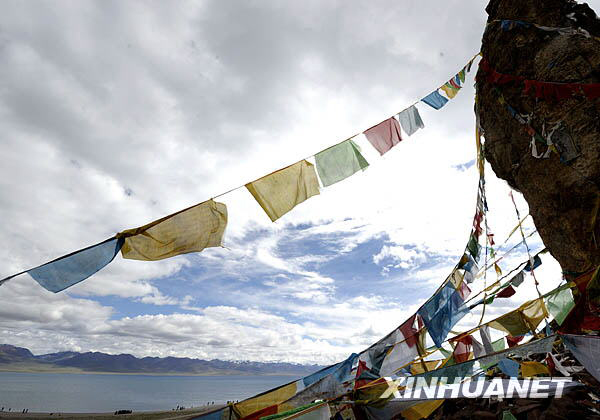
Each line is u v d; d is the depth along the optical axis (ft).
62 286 11.44
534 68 24.50
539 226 25.99
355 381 13.85
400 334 18.19
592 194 21.52
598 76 21.61
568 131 22.48
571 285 17.13
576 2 25.12
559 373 14.38
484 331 19.94
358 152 19.71
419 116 24.09
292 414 11.60
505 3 28.40
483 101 29.94
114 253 12.42
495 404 12.42
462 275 24.64
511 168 27.73
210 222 14.10
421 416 11.77
